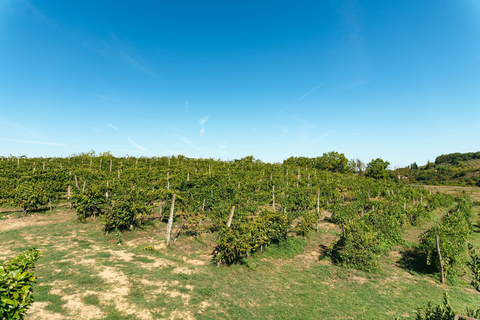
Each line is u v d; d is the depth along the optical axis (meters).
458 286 13.93
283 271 14.84
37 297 8.43
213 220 20.06
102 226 18.88
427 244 15.91
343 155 64.88
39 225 17.97
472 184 76.38
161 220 21.84
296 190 29.31
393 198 30.83
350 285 13.49
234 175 36.69
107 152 44.31
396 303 11.62
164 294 10.18
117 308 8.68
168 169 34.25
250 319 9.34
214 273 13.27
